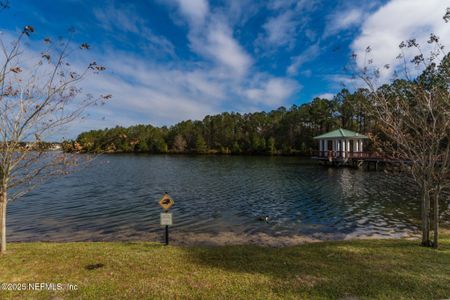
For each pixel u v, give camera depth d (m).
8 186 5.86
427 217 7.00
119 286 4.30
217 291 4.15
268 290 4.19
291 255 6.16
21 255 5.90
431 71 6.55
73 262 5.46
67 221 11.46
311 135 62.66
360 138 35.28
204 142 77.75
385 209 13.16
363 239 8.59
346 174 27.47
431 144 6.39
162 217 7.15
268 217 11.84
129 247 6.95
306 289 4.22
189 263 5.49
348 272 4.95
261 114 80.88
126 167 36.72
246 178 25.12
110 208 13.77
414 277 4.67
